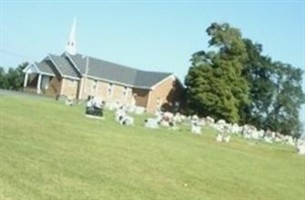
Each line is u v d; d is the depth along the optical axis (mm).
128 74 100812
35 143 21828
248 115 113250
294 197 21062
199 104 94875
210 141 44625
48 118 35531
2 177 13977
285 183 25000
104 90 96125
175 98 101000
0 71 95562
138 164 21609
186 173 21719
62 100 73750
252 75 115438
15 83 94875
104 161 20625
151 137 35812
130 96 100375
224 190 19438
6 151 18328
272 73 116062
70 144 23719
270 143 66500
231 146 43875
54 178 15305
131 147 27172
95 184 15742
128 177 18172
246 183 22297
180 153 28781
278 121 116812
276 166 33344
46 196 12930
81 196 13773
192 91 95250
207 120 81875
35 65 88625
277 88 116875
